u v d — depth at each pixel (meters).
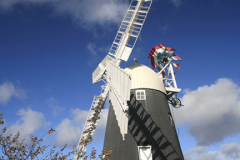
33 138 11.05
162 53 24.72
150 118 18.52
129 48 21.30
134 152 17.03
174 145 17.64
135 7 21.72
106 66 21.89
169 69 24.36
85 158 11.33
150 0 20.88
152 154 16.80
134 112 19.03
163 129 18.17
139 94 19.91
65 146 11.58
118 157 17.16
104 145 18.64
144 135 17.67
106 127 19.98
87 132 24.48
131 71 21.64
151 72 21.86
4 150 10.14
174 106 24.56
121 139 18.06
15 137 11.03
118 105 17.06
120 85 17.03
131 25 21.67
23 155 10.52
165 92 21.56
